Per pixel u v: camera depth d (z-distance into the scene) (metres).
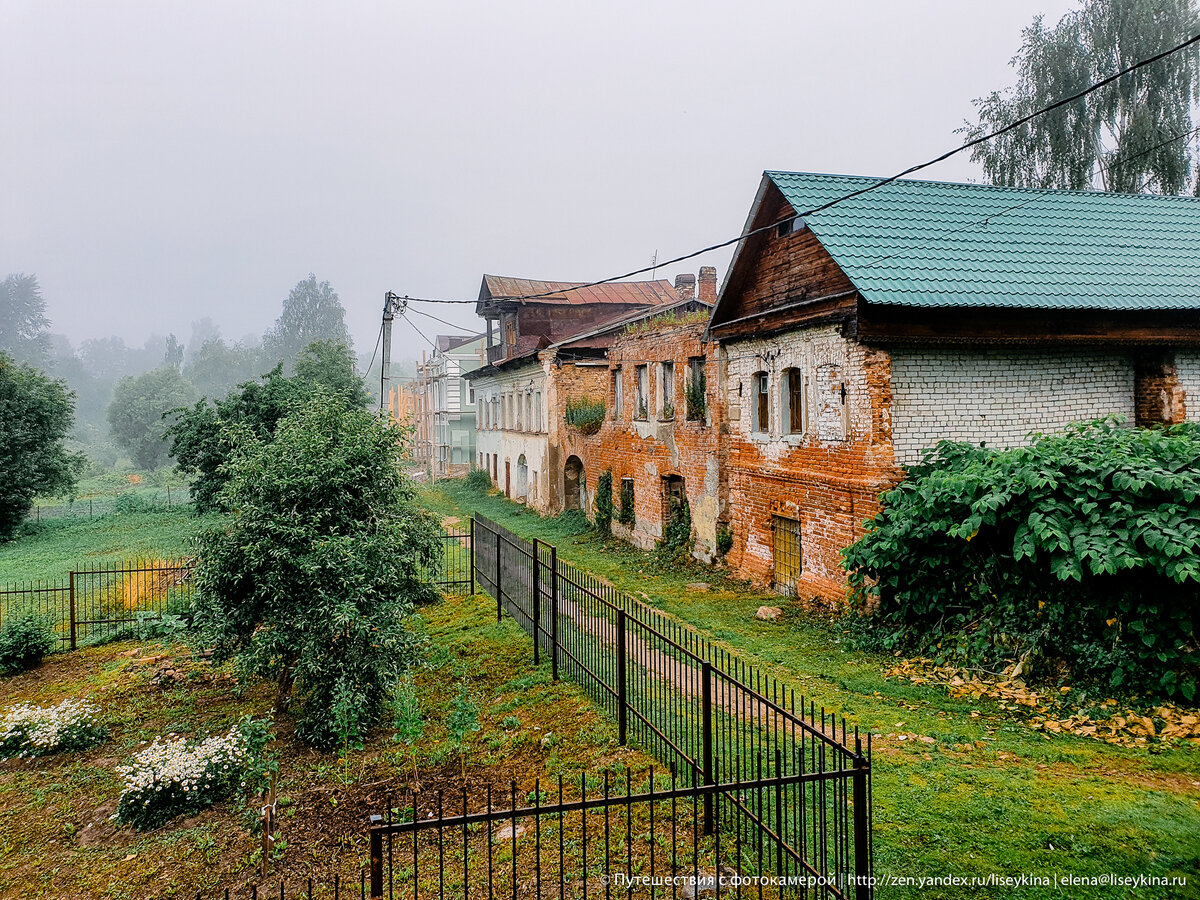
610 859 5.72
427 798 7.41
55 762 9.52
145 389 79.19
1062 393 12.48
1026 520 8.62
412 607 10.70
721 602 14.33
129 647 14.78
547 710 9.30
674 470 19.38
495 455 39.09
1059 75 24.75
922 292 11.23
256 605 9.57
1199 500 7.66
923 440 11.85
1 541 30.23
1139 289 12.24
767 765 6.41
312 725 9.27
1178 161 23.58
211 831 7.34
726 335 16.30
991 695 8.44
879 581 10.76
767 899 5.04
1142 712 7.57
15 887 6.70
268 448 9.90
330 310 105.06
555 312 37.62
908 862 5.32
